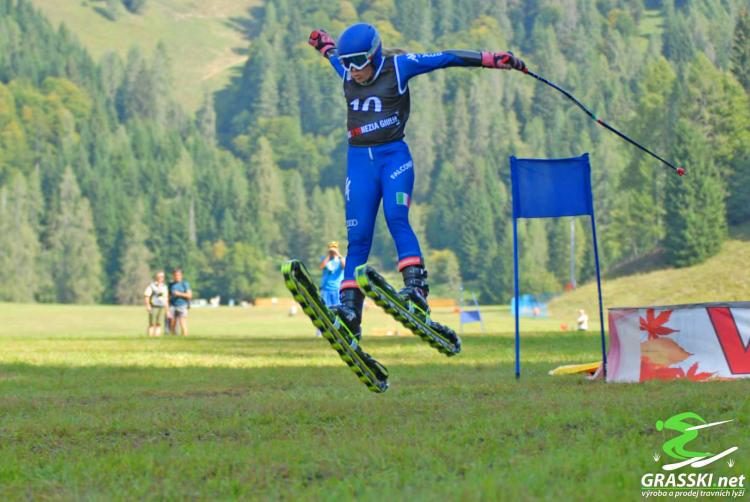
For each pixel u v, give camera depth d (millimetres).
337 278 57031
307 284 17391
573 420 18594
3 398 25484
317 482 14398
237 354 45188
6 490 14500
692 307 25734
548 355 40812
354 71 19078
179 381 30609
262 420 20328
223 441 18094
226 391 27312
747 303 25359
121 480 14789
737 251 194125
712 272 183250
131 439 18688
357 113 19375
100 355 44500
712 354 25547
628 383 25672
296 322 140875
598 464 14531
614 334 26969
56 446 18141
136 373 34188
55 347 53844
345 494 13273
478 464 14852
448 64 19453
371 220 19469
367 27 19031
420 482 13938
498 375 30203
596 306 174000
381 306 17969
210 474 15203
